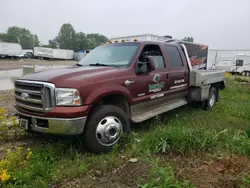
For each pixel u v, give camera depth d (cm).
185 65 563
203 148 338
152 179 250
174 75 507
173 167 291
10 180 260
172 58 521
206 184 253
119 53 437
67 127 303
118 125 359
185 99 588
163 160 309
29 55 5678
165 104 507
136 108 416
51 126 308
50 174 276
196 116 568
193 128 411
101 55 462
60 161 314
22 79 343
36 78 327
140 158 320
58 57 5669
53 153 327
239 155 326
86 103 317
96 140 333
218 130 455
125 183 264
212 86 693
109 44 489
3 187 249
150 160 307
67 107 305
